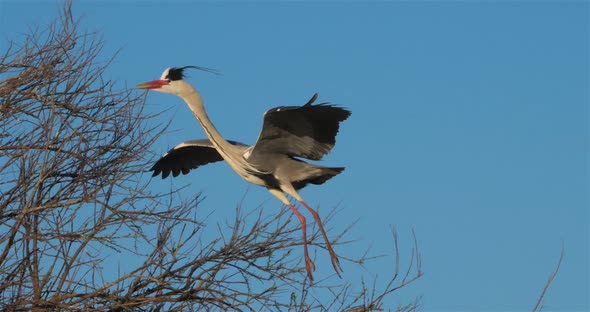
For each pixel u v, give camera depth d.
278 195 15.52
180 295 11.84
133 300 11.60
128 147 12.36
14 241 11.44
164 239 11.70
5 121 12.30
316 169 15.23
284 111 14.06
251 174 15.43
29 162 12.07
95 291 11.38
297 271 11.74
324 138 14.68
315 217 14.79
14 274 11.53
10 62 12.55
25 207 11.42
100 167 12.21
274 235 11.74
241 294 11.53
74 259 11.45
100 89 12.61
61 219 11.84
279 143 15.01
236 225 11.80
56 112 12.23
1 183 12.03
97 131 12.36
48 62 12.58
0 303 11.00
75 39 12.73
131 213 11.77
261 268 11.69
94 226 11.65
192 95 15.73
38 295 11.34
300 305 11.53
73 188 12.01
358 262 11.57
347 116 14.06
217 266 11.66
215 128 15.87
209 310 11.57
